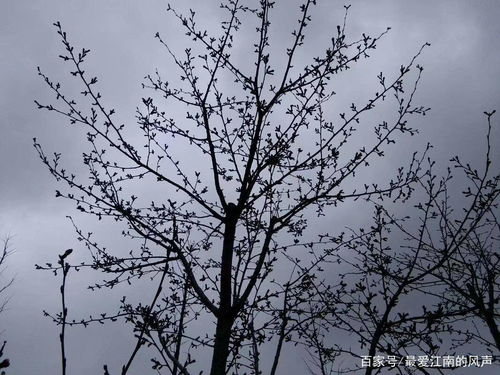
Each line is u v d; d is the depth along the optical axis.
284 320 5.37
